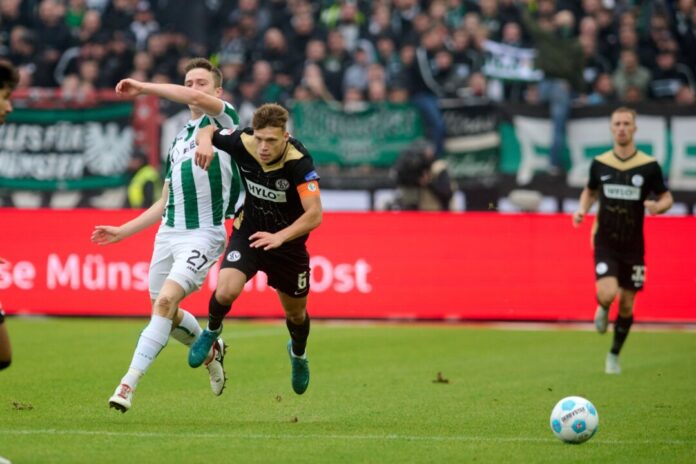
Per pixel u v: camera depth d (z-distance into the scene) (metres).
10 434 23.55
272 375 34.00
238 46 66.19
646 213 48.69
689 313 48.31
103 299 49.69
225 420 26.00
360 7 67.44
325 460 21.31
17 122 53.09
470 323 49.34
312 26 66.12
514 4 64.38
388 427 25.25
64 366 35.47
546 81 59.47
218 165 26.62
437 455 21.97
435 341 43.44
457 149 54.56
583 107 54.25
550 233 49.25
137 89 24.72
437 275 49.41
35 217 50.34
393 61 64.44
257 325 48.25
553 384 32.75
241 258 25.44
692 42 65.88
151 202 52.69
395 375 34.41
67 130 53.09
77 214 50.03
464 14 66.69
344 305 49.50
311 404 28.64
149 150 52.78
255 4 67.25
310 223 24.48
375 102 54.41
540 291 49.16
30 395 29.47
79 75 65.19
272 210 25.34
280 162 24.62
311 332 46.12
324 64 63.25
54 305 50.03
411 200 53.72
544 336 45.31
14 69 19.95
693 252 48.34
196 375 33.78
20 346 40.50
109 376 33.25
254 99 55.75
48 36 66.12
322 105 54.44
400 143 54.38
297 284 25.95
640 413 27.58
